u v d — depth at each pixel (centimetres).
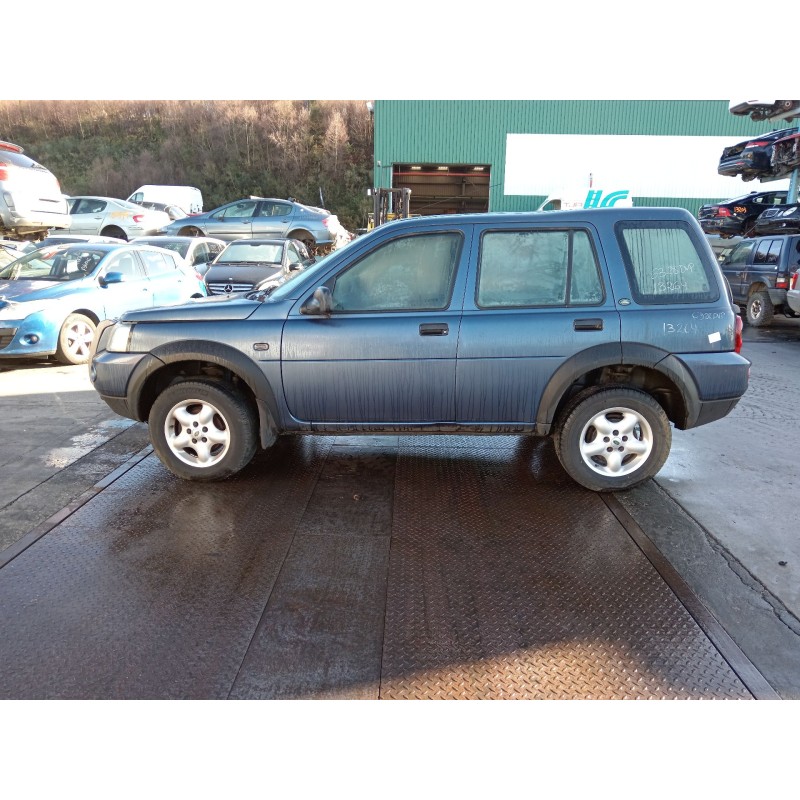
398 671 235
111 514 360
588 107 3195
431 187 3697
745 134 3194
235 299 413
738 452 486
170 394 388
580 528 349
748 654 247
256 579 294
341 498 384
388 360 371
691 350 366
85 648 244
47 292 747
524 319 366
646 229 371
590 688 229
